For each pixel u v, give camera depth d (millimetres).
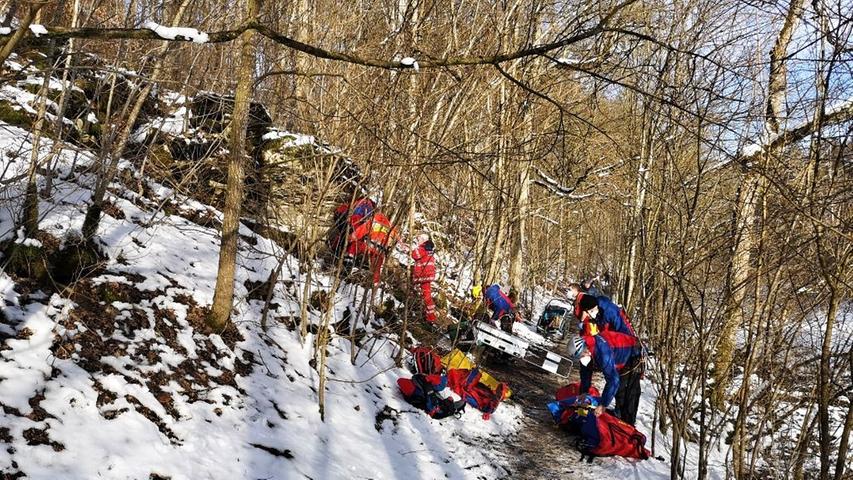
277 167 6172
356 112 5594
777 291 4168
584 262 21688
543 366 7512
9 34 2510
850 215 3746
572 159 11211
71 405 3445
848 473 4012
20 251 4152
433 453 5031
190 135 7168
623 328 6219
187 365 4395
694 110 5090
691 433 6422
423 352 6160
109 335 4180
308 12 6055
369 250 6203
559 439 6059
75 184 5555
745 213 4512
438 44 6301
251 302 5738
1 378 3342
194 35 2900
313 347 5668
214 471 3580
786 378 4309
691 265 4957
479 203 8562
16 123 5980
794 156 4211
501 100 8305
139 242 5449
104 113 7035
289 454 4098
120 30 2734
